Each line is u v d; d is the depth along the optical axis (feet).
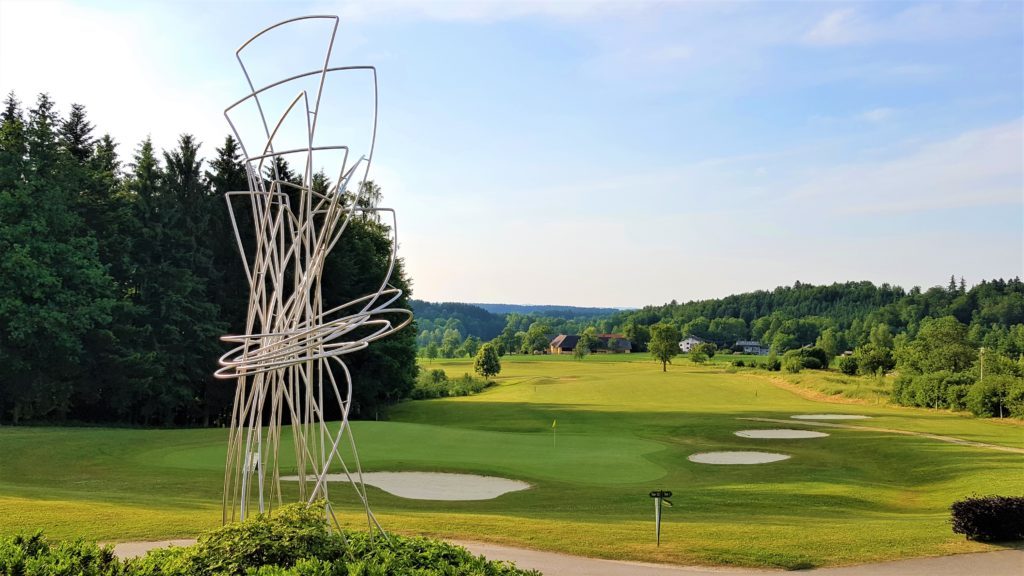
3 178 109.50
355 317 24.88
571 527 45.50
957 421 138.82
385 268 174.91
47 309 110.42
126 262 130.31
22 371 112.88
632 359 484.33
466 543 40.65
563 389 258.78
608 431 125.70
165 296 132.98
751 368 342.44
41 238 111.96
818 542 42.52
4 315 107.24
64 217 114.73
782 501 62.23
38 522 42.29
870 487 73.20
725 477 77.56
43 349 113.29
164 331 132.67
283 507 26.00
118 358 122.42
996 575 36.58
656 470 79.97
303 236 26.08
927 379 184.03
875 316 539.29
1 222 108.37
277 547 22.79
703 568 37.01
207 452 81.71
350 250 158.30
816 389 233.96
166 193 141.18
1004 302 482.28
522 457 85.76
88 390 124.16
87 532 40.27
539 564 36.76
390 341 161.68
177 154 143.43
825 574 36.58
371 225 182.80
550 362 450.30
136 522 43.04
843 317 623.77
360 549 24.36
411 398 234.79
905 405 190.49
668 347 379.76
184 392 132.98
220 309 144.56
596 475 75.92
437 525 44.83
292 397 26.84
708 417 144.66
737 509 58.39
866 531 46.14
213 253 146.41
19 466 71.77
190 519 44.29
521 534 43.04
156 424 143.74
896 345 410.93
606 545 40.83
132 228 133.18
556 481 70.95
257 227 25.50
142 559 24.11
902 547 41.70
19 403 117.29
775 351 484.33
